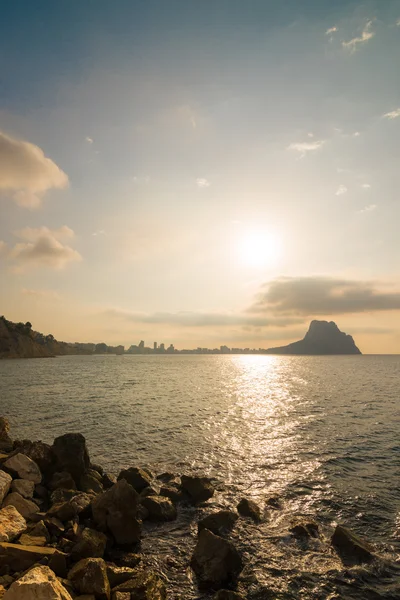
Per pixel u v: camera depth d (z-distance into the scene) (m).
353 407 48.16
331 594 11.64
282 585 12.03
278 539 14.85
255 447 28.48
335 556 13.70
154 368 156.38
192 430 34.00
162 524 16.19
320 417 41.00
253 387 76.25
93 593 10.06
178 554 13.84
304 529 15.30
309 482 21.19
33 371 122.94
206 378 102.50
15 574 10.69
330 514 17.17
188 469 23.50
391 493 19.64
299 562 13.30
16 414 41.06
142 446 28.70
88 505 15.57
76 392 62.44
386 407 48.00
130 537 14.33
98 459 25.52
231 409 46.41
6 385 73.75
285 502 18.47
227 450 27.67
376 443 29.66
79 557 12.00
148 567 12.95
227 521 15.71
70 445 19.48
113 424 36.12
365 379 97.00
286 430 34.34
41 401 51.34
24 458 18.03
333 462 24.83
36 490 16.86
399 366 181.50
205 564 12.56
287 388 74.19
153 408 46.25
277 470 23.27
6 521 12.98
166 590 11.63
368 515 17.08
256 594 11.60
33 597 8.63
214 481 21.41
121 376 102.81
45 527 13.26
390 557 13.68
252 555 13.72
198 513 17.33
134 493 14.95
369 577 12.48
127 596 10.19
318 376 111.25
